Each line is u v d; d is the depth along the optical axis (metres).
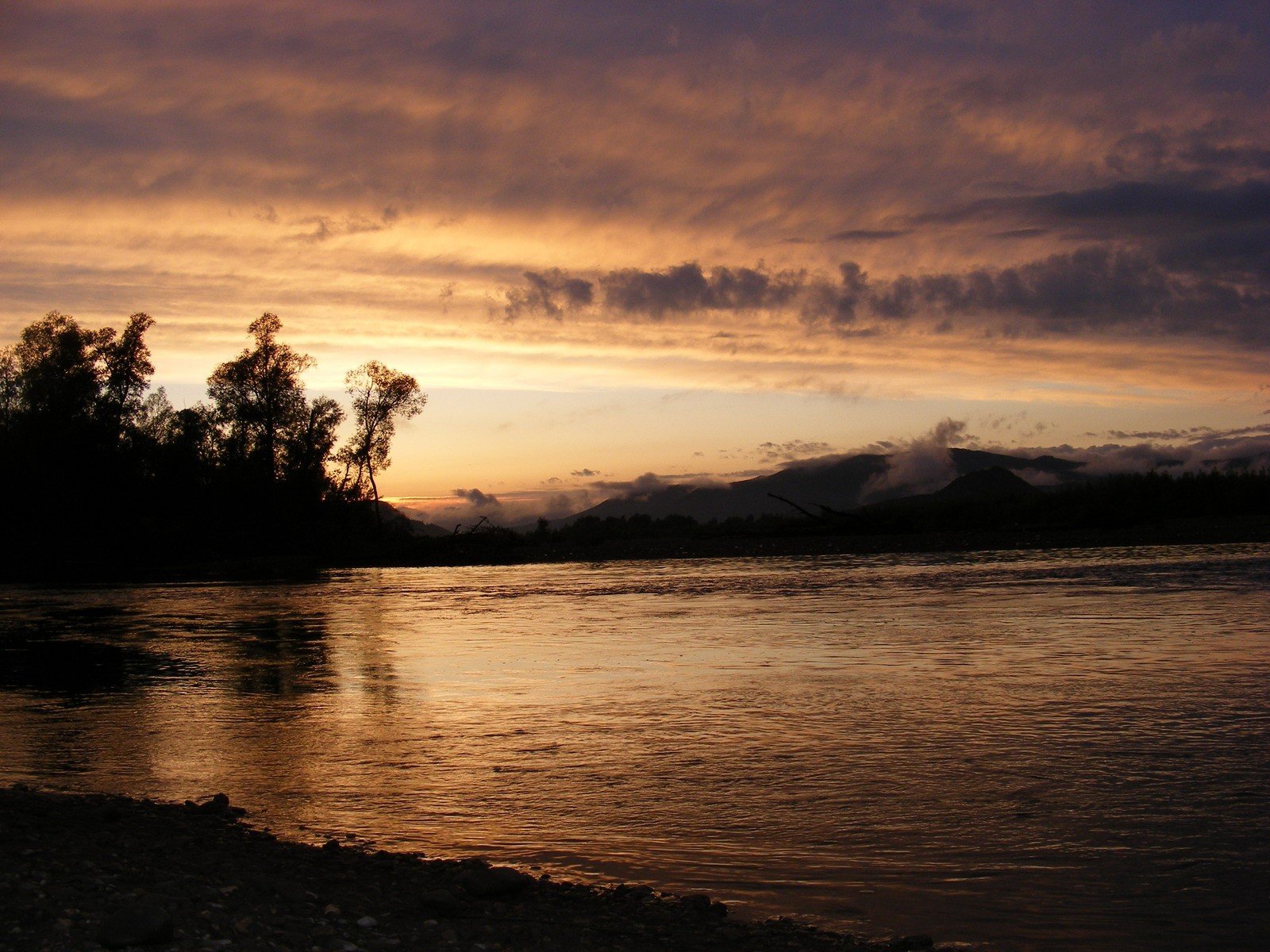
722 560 51.31
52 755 12.00
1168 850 7.89
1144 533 50.31
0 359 72.44
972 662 16.86
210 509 69.00
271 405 72.25
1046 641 18.88
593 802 9.65
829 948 6.33
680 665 17.70
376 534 73.19
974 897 7.16
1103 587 28.72
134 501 67.56
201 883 6.98
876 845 8.26
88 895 6.41
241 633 24.84
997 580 32.56
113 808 9.01
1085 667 15.91
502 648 20.64
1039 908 6.93
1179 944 6.34
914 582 33.00
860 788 9.80
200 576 53.28
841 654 18.19
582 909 7.04
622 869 7.94
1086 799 9.18
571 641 21.47
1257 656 16.44
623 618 25.83
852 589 31.33
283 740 12.59
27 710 14.80
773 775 10.34
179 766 11.45
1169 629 19.78
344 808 9.71
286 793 10.24
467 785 10.37
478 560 61.66
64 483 64.31
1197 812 8.70
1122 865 7.63
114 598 38.22
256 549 65.25
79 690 16.45
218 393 71.62
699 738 12.09
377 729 13.11
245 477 69.69
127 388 70.31
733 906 7.16
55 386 67.50
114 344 70.31
